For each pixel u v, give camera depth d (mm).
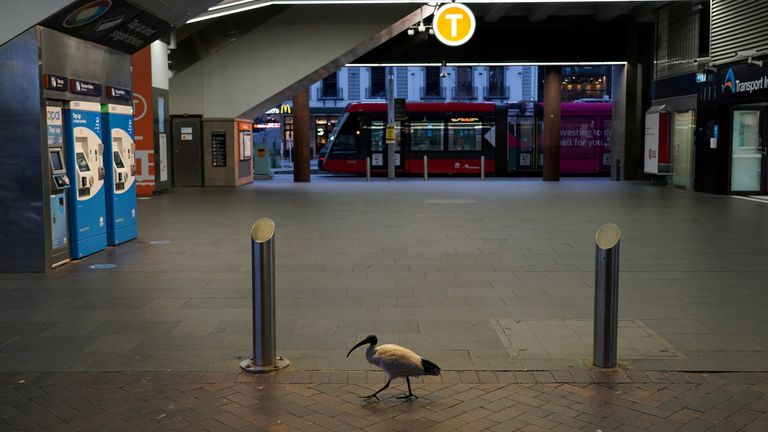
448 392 4789
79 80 9625
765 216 14820
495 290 7852
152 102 20141
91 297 7551
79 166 9742
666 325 6391
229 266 9328
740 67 18547
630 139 26219
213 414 4438
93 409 4520
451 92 54312
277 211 16078
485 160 31391
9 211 8789
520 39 24891
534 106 31484
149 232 12617
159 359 5484
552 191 21781
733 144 19922
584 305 7160
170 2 9703
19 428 4227
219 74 23094
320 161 32250
